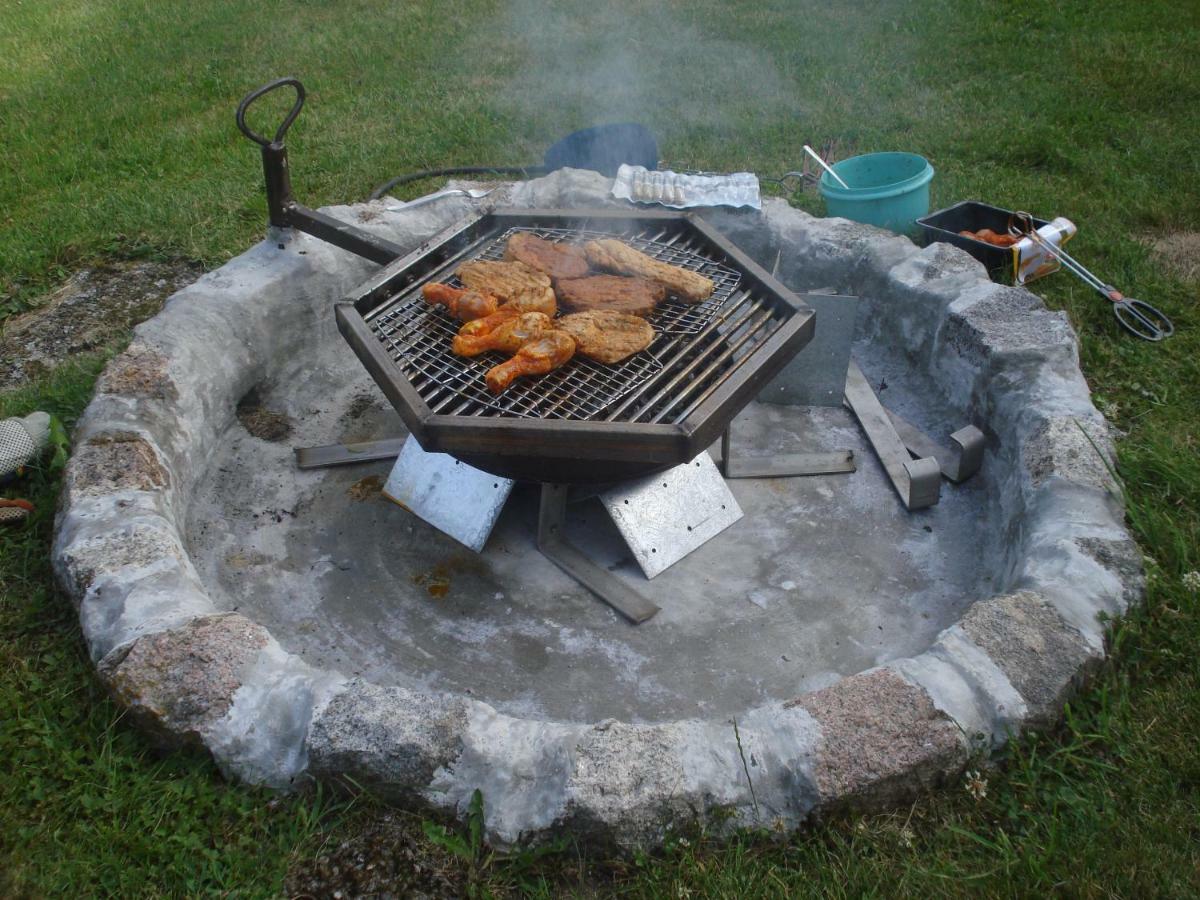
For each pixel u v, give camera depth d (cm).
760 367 318
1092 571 281
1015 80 731
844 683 254
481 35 902
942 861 238
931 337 410
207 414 387
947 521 364
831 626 327
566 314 361
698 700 303
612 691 307
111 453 330
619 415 310
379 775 246
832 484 385
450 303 351
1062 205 559
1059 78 727
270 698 256
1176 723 266
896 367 436
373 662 319
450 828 245
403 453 379
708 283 356
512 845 239
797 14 909
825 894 232
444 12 962
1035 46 785
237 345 408
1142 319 443
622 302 348
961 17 856
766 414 423
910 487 358
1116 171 590
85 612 279
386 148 673
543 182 512
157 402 357
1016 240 481
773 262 484
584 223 418
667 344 342
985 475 372
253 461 399
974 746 248
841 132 677
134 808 254
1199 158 594
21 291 516
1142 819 243
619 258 371
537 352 315
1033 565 288
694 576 348
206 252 546
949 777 248
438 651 322
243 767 254
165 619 272
